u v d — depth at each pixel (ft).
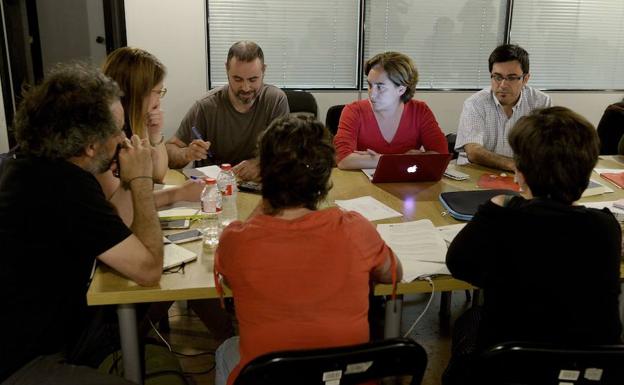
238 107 9.25
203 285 4.73
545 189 4.18
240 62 8.63
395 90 8.43
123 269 4.57
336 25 13.96
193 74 13.37
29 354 4.57
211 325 7.60
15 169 4.54
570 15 14.73
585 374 3.80
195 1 12.95
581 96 15.28
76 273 4.71
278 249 3.86
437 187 7.53
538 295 4.16
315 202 4.07
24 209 4.40
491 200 4.42
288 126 3.99
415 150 8.93
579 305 4.12
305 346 3.87
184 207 6.41
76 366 4.68
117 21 13.16
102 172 5.14
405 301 9.22
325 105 14.32
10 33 12.43
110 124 4.62
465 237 4.40
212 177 7.56
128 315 4.87
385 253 4.29
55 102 4.42
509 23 14.48
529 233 4.09
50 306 4.61
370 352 3.59
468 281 4.55
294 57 14.03
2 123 11.55
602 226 4.07
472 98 9.75
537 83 15.19
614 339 4.22
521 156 4.24
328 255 3.89
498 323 4.38
